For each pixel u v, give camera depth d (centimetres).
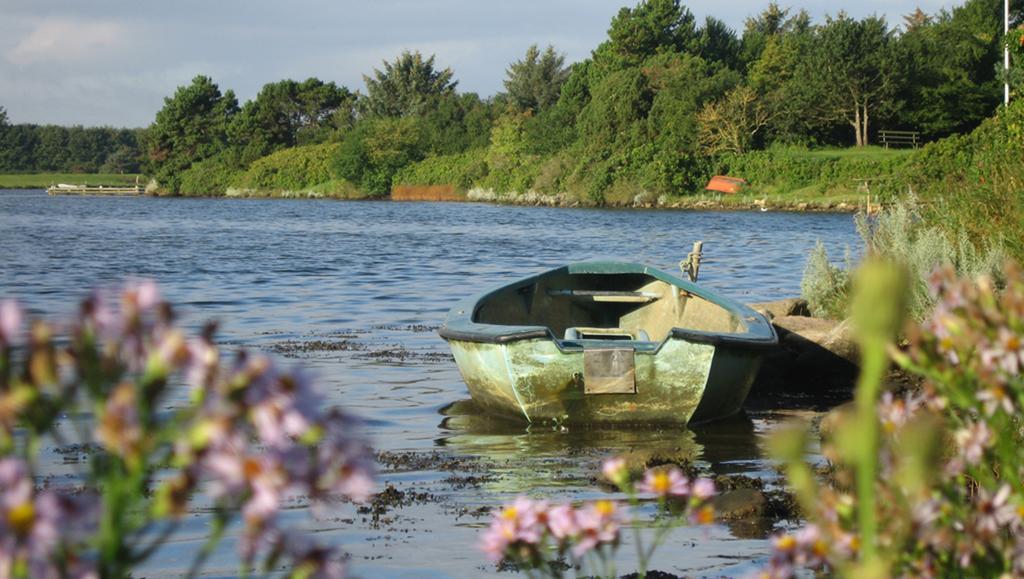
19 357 137
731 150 7362
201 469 134
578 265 1291
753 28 11512
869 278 102
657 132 7644
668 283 1288
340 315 1866
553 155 8612
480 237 4231
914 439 121
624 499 740
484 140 9744
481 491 771
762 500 696
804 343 1279
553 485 786
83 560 137
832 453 172
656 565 594
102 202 8825
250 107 11494
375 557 620
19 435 783
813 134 7594
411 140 9869
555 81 10600
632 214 6166
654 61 8394
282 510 710
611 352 980
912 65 7294
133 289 141
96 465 143
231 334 1603
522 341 993
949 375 224
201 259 3103
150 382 135
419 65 11656
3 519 120
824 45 7362
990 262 1209
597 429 1005
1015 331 219
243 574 148
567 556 590
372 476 141
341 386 1198
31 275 2589
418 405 1104
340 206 7875
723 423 1038
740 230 4550
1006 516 225
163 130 11675
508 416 1047
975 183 1521
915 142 7238
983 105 7181
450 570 597
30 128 16475
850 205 6147
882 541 206
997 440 230
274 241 3947
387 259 3152
